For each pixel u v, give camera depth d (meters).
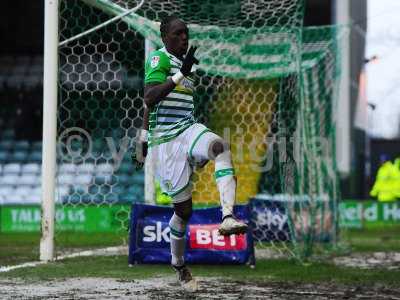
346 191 55.81
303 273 20.36
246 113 32.25
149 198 26.75
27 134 68.88
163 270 20.95
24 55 75.50
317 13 68.06
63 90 29.91
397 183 51.62
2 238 37.66
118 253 27.12
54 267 21.77
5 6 74.38
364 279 19.02
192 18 27.09
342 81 54.12
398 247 32.59
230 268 21.53
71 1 29.83
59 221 34.09
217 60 29.67
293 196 25.84
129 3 26.33
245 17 27.16
